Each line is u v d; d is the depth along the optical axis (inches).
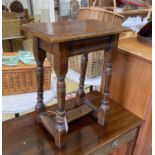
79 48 26.9
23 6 80.2
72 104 40.9
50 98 45.6
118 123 37.4
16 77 44.7
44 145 31.5
